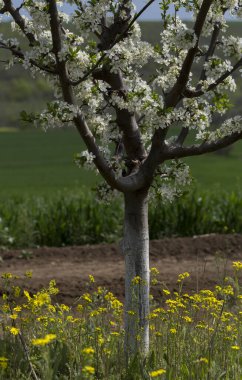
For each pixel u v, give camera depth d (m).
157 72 6.70
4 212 16.77
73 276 11.63
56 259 13.92
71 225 16.38
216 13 6.33
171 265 12.88
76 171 47.03
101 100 6.42
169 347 6.23
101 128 6.56
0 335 7.05
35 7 6.11
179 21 6.35
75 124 6.02
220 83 6.39
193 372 5.93
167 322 6.68
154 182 7.23
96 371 5.94
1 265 13.42
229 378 5.95
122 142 6.77
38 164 53.44
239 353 6.27
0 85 130.75
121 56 6.11
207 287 10.76
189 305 7.20
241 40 6.30
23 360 5.92
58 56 5.79
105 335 6.47
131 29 6.28
